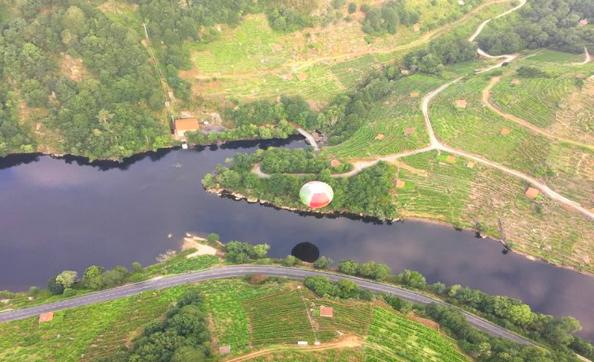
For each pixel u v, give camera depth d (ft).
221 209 574.15
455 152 622.54
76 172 618.44
